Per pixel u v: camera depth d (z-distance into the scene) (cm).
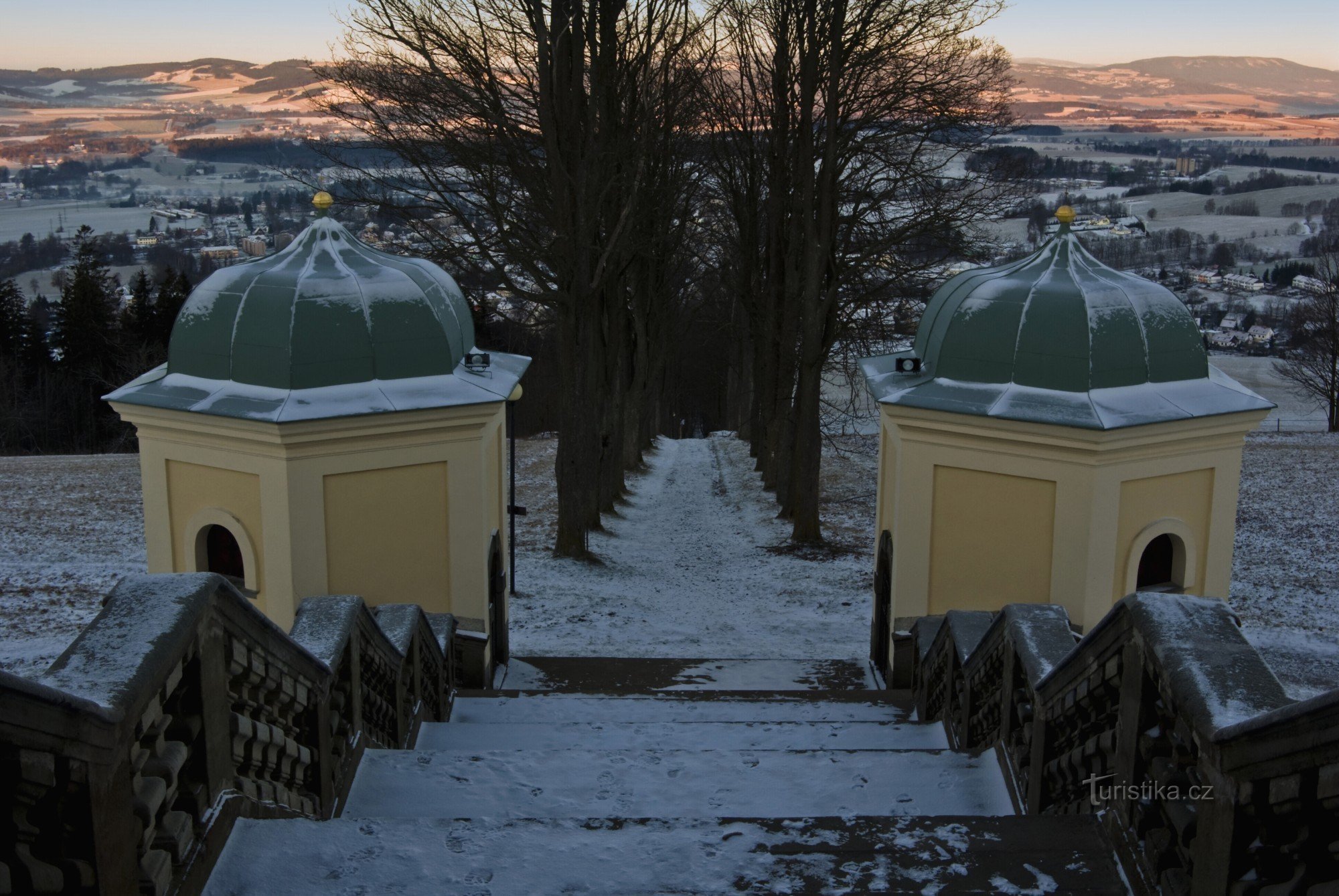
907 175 2244
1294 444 3759
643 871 402
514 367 1194
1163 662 381
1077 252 1109
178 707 396
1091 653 463
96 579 1839
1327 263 4844
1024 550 1062
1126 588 1044
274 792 481
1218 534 1071
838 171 2302
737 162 2866
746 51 2572
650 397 4344
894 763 638
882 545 1270
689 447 4762
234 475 1018
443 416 1028
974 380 1080
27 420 4891
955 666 816
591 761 630
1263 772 314
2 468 3152
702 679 1281
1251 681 362
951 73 2198
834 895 389
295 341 996
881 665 1276
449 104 1959
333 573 1020
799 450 2430
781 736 835
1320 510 2616
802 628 1727
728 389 5522
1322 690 1367
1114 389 1034
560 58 1934
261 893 388
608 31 2009
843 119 2256
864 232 2394
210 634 407
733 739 827
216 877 395
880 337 2577
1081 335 1032
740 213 2912
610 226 2244
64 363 5216
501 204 2045
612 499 2930
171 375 1057
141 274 5338
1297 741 295
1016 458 1045
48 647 1432
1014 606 632
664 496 3369
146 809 349
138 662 353
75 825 318
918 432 1100
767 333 2884
